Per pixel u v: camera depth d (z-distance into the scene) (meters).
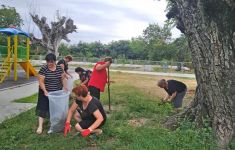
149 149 2.96
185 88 4.81
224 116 3.12
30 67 11.63
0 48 11.01
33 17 11.47
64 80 3.88
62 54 28.78
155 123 3.87
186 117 3.60
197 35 3.19
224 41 3.10
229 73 3.11
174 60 26.31
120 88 8.22
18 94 7.14
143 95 6.80
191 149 2.97
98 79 4.36
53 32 11.30
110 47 35.12
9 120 4.22
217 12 3.08
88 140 3.31
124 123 3.93
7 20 25.55
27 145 3.30
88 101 3.33
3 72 9.92
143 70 21.31
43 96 3.78
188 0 3.25
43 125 3.93
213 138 3.11
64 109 3.60
